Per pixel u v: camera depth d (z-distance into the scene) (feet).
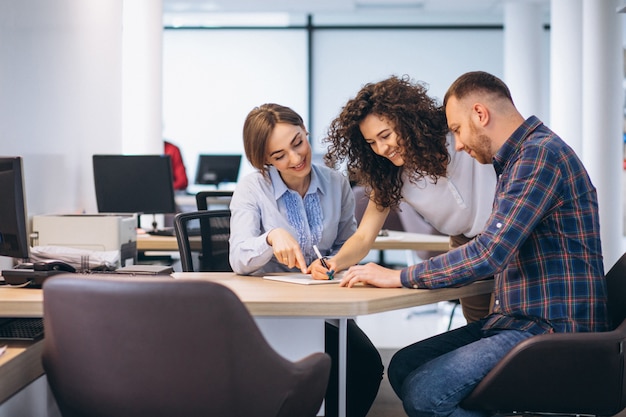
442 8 31.35
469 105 7.18
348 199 9.61
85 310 5.32
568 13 25.18
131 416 5.47
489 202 8.96
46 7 11.69
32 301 6.65
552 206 6.91
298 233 8.89
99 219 11.05
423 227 19.13
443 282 6.99
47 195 11.78
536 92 30.19
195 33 33.37
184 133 33.50
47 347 5.68
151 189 15.21
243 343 5.29
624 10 11.96
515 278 7.16
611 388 6.52
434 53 33.53
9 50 10.16
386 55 33.58
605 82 20.89
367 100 7.95
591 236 6.98
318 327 7.11
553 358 6.50
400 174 8.59
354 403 9.23
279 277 8.07
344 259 8.41
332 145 8.36
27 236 7.75
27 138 10.88
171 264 16.35
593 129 21.04
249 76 33.55
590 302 6.89
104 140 15.30
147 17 21.49
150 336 5.25
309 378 5.75
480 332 7.89
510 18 30.30
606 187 20.95
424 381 6.89
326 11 31.55
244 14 31.81
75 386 5.56
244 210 8.73
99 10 14.83
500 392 6.66
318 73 33.65
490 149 7.23
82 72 13.70
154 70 21.63
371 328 18.94
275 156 8.47
